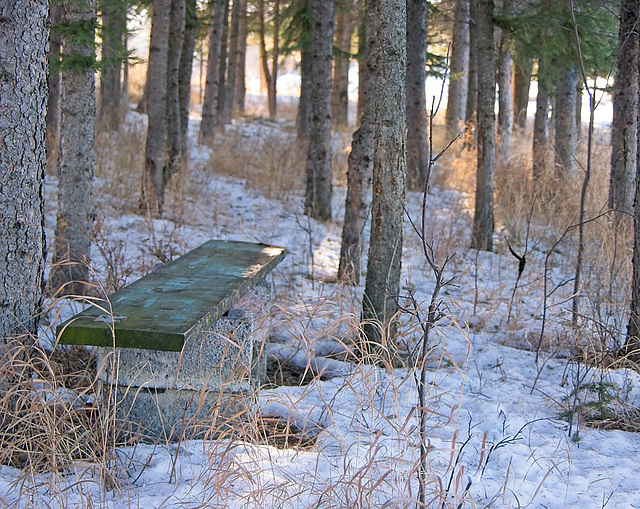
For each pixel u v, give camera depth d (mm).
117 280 5559
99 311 3354
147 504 2748
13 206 3322
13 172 3307
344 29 19453
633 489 3129
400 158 4883
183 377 3500
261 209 10156
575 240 8438
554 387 4566
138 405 3486
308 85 16516
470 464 3320
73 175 5695
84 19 5598
